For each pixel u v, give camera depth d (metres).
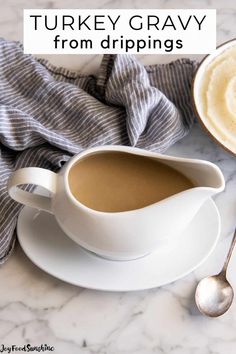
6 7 0.98
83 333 0.69
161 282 0.70
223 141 0.79
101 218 0.64
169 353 0.68
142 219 0.64
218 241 0.75
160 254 0.72
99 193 0.66
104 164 0.68
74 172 0.67
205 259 0.72
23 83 0.86
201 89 0.84
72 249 0.72
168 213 0.65
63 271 0.70
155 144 0.81
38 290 0.71
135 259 0.71
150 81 0.89
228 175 0.82
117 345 0.68
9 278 0.72
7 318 0.69
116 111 0.83
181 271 0.70
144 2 1.00
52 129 0.82
